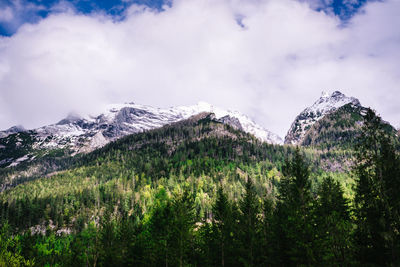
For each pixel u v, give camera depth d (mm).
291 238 39406
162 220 53812
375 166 32844
